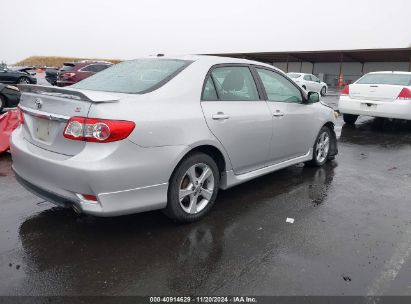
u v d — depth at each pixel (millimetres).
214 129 3527
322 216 3809
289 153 4809
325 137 5676
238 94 3977
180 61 3730
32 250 2992
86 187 2787
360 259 2977
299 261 2928
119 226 3445
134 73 3672
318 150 5551
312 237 3336
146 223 3523
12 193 4238
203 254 3002
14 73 19422
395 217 3830
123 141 2830
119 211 2914
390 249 3150
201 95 3516
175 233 3340
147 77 3500
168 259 2916
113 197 2857
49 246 3062
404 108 8633
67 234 3273
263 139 4195
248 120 3914
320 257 2994
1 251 2965
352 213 3910
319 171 5465
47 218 3590
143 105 3037
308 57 36188
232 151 3795
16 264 2787
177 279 2662
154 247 3090
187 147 3262
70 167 2793
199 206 3615
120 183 2859
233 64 4020
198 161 3447
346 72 36969
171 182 3273
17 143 3400
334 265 2881
